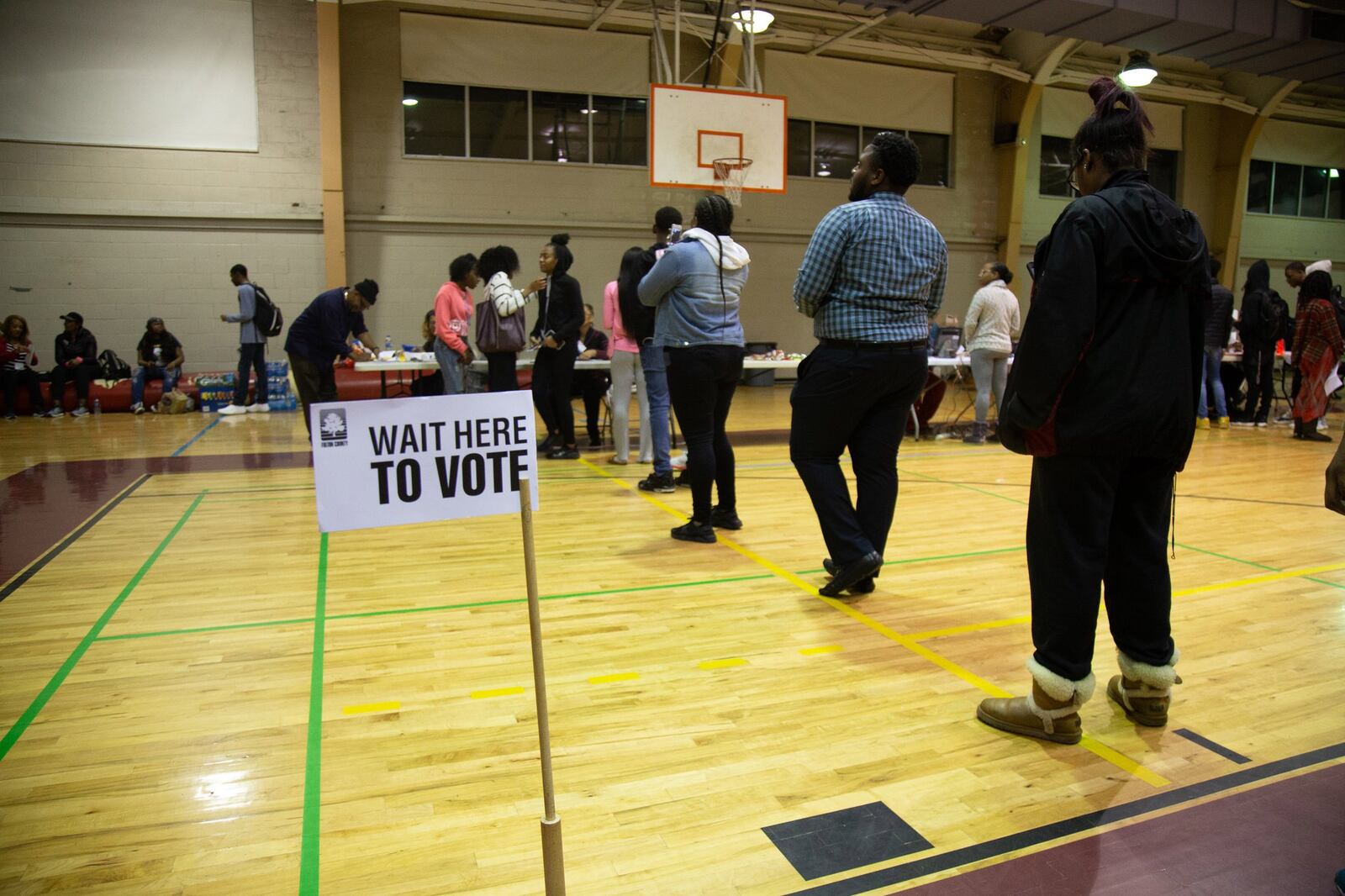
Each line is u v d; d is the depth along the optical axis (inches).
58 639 109.1
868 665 102.0
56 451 265.4
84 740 82.7
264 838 66.9
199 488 206.8
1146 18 367.6
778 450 283.4
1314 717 88.9
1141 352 75.6
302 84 440.1
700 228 145.4
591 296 508.7
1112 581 86.5
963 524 175.9
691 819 69.9
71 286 421.4
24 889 60.4
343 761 79.0
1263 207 662.5
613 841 66.7
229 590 129.4
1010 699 85.9
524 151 487.5
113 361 389.1
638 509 187.5
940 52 543.2
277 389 396.2
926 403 310.5
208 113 429.4
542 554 150.9
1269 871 63.2
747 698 92.7
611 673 99.3
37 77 406.3
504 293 226.4
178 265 434.0
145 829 68.1
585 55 490.0
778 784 75.4
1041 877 62.4
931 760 79.7
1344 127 678.5
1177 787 75.1
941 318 584.4
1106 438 75.3
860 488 123.8
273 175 441.1
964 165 579.5
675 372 148.5
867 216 111.4
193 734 84.0
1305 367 301.9
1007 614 120.6
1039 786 75.1
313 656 104.1
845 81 543.8
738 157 386.9
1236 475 234.7
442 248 477.1
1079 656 80.4
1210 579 137.5
